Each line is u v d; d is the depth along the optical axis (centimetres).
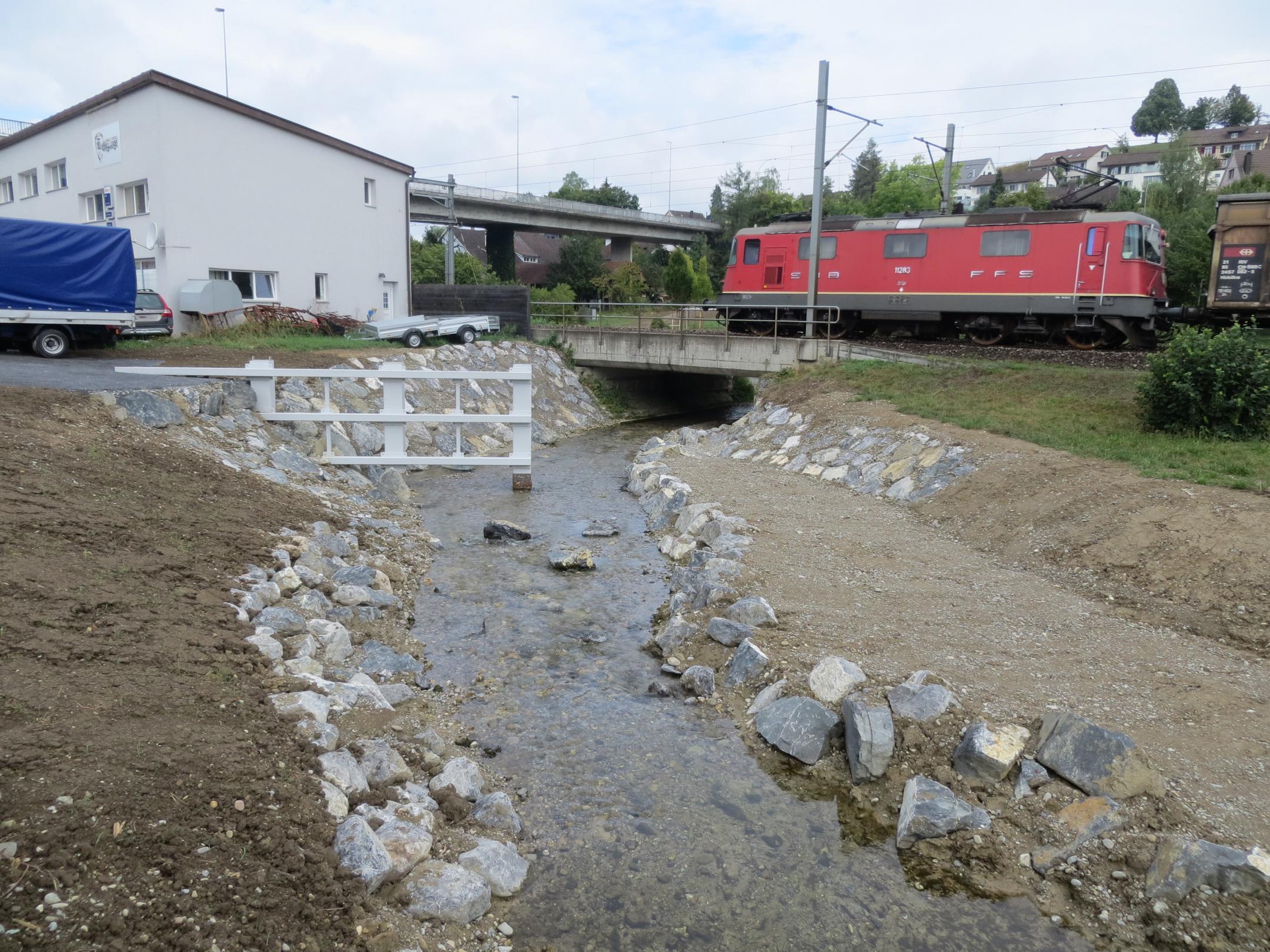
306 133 2573
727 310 2661
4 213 3023
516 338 2827
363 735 554
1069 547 914
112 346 1805
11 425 882
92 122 2414
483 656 790
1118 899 443
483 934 420
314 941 351
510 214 5741
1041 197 5088
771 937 435
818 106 2220
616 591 991
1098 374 1586
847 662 647
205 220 2303
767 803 554
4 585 532
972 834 500
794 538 1045
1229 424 1178
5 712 402
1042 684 621
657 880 477
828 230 2430
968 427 1391
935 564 941
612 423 2680
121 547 684
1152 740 539
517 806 543
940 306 2236
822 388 1936
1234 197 1855
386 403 1393
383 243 2970
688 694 709
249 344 2052
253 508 946
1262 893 414
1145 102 9281
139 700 459
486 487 1597
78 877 318
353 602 827
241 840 379
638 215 6575
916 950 426
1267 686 611
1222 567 775
